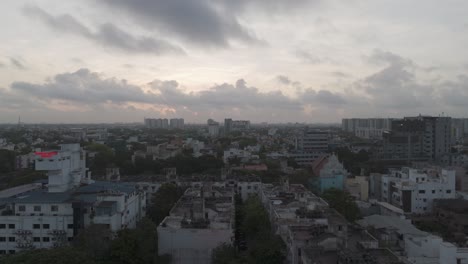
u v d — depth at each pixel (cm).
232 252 9994
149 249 9938
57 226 11750
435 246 9888
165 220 11250
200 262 10225
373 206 15888
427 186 16512
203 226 10606
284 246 9950
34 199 12319
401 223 12269
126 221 12650
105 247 9919
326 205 13012
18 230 11781
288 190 15888
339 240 8619
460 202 15350
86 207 11819
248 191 18675
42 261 8431
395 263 7481
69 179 14062
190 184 18062
